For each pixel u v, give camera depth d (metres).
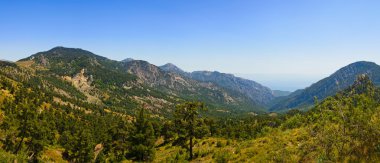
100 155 103.31
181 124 67.62
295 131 49.88
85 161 110.56
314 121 36.50
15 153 100.94
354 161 27.62
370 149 27.62
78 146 111.56
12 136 106.25
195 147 78.31
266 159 39.16
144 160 79.88
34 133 104.06
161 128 124.12
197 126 68.00
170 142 104.62
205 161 58.66
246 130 113.69
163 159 72.81
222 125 168.75
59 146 150.50
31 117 106.81
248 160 43.97
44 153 120.69
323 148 30.31
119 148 102.81
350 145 28.95
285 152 35.94
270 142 49.09
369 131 28.03
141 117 83.19
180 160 63.31
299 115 61.25
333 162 28.39
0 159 85.75
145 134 81.12
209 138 93.12
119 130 116.00
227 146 67.44
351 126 29.30
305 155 32.97
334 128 30.44
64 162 124.69
